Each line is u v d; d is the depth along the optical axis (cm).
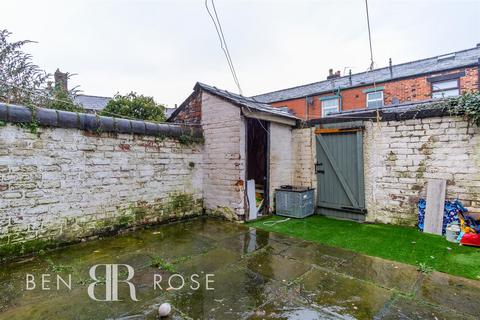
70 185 377
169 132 506
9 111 317
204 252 347
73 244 378
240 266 302
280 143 605
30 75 606
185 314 205
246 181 521
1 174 314
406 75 1129
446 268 289
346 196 540
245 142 516
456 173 420
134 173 455
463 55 1098
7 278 270
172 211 515
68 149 375
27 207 336
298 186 623
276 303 221
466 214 400
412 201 465
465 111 404
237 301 225
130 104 838
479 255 325
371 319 197
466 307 212
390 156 488
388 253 339
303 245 374
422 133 453
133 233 438
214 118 546
